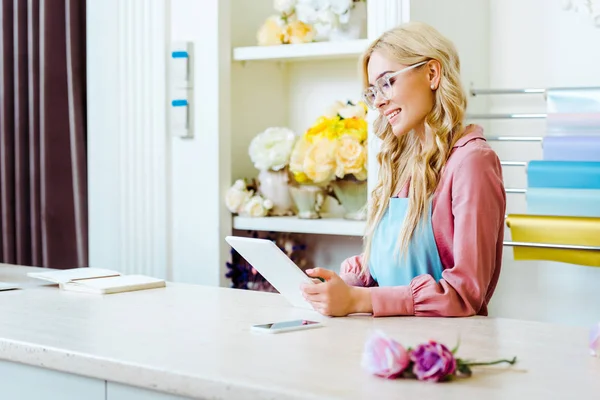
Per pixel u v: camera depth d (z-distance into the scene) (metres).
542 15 3.13
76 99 3.60
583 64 3.06
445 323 1.83
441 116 2.08
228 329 1.76
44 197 3.66
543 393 1.26
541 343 1.62
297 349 1.56
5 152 3.80
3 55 3.77
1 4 3.77
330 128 3.09
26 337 1.69
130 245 3.48
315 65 3.50
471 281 1.91
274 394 1.28
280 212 3.32
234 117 3.42
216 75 3.28
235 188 3.29
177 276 3.41
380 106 2.12
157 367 1.43
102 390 1.54
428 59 2.07
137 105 3.44
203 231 3.34
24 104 3.76
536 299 3.18
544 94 2.98
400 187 2.23
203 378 1.37
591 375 1.37
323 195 3.21
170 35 3.38
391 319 1.88
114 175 3.50
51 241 3.68
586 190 2.73
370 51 2.16
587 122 2.83
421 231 2.06
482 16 3.21
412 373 1.33
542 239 2.77
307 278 1.93
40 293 2.28
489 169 1.96
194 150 3.35
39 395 1.65
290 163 3.17
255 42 3.54
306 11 3.17
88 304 2.09
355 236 3.37
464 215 1.94
